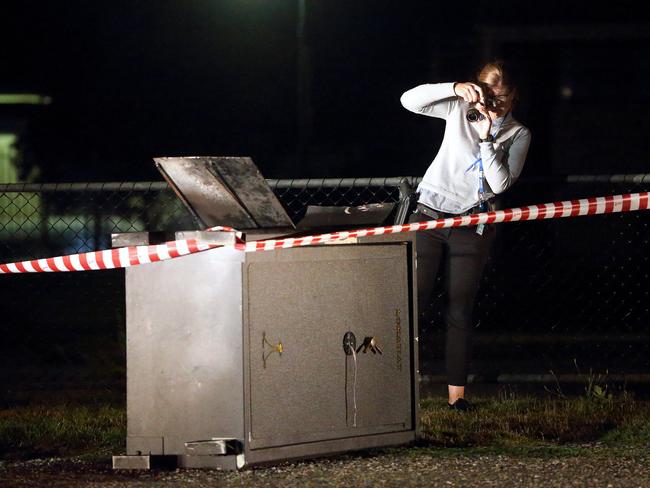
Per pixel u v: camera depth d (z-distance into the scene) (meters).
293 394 8.70
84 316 18.69
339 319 8.95
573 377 14.23
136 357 8.81
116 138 39.00
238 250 8.41
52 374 15.09
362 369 9.10
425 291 10.89
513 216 9.70
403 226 9.16
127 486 8.34
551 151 29.23
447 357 11.24
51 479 8.66
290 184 12.47
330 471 8.67
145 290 8.76
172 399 8.71
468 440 9.98
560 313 20.02
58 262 9.19
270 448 8.60
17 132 41.50
